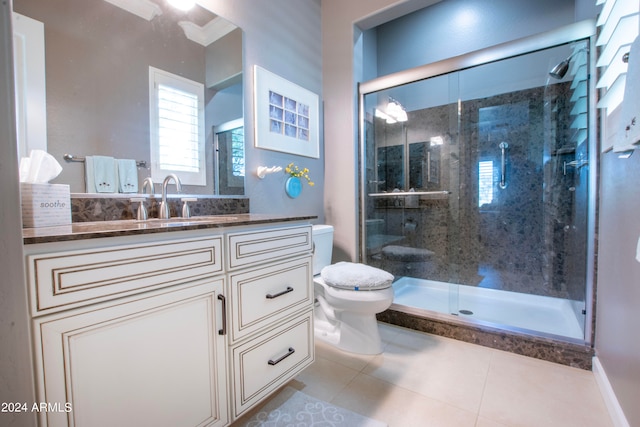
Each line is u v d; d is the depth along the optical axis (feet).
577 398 4.05
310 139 7.14
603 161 4.56
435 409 3.84
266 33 6.02
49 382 1.97
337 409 3.84
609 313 4.06
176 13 4.54
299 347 4.13
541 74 6.74
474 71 7.18
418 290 8.09
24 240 1.85
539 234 7.14
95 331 2.19
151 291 2.52
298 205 6.85
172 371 2.68
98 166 3.70
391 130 8.56
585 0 5.57
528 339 5.15
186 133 4.67
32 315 1.89
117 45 3.89
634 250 3.22
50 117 3.33
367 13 6.89
